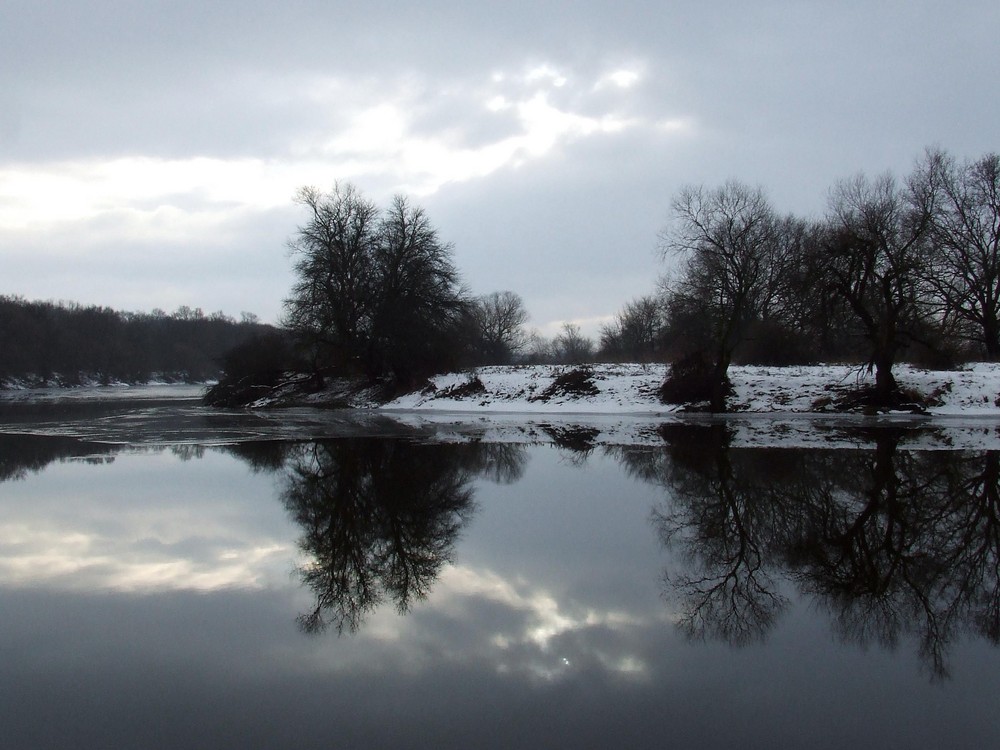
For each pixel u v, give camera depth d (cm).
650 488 1572
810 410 3525
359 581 930
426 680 638
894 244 3447
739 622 778
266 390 5453
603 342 10100
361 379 5328
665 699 601
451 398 4553
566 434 2750
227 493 1536
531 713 577
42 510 1362
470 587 903
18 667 671
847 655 693
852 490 1501
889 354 3350
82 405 5612
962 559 1016
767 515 1293
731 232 3775
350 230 5034
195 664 675
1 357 9756
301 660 682
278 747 527
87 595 876
